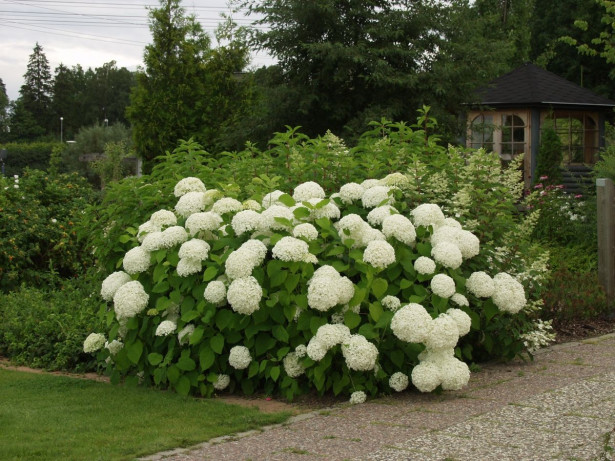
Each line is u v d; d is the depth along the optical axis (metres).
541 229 10.55
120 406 4.96
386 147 6.95
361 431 4.17
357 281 5.49
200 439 4.11
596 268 9.62
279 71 15.95
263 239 5.29
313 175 6.52
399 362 5.07
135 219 6.21
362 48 14.74
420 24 15.20
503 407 4.54
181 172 6.83
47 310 7.41
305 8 15.02
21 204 10.39
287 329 5.14
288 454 3.79
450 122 15.29
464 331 5.16
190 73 19.11
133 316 5.37
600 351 6.30
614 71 22.95
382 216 5.54
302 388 5.27
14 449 3.95
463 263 5.92
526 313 6.16
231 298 4.89
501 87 19.70
